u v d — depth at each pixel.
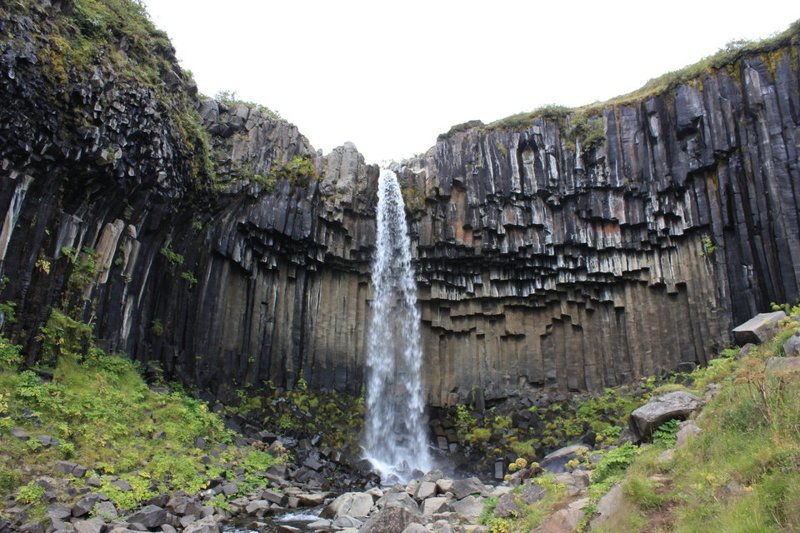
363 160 25.31
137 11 18.45
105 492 10.73
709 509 6.61
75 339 14.53
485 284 25.27
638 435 10.51
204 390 19.39
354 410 23.06
